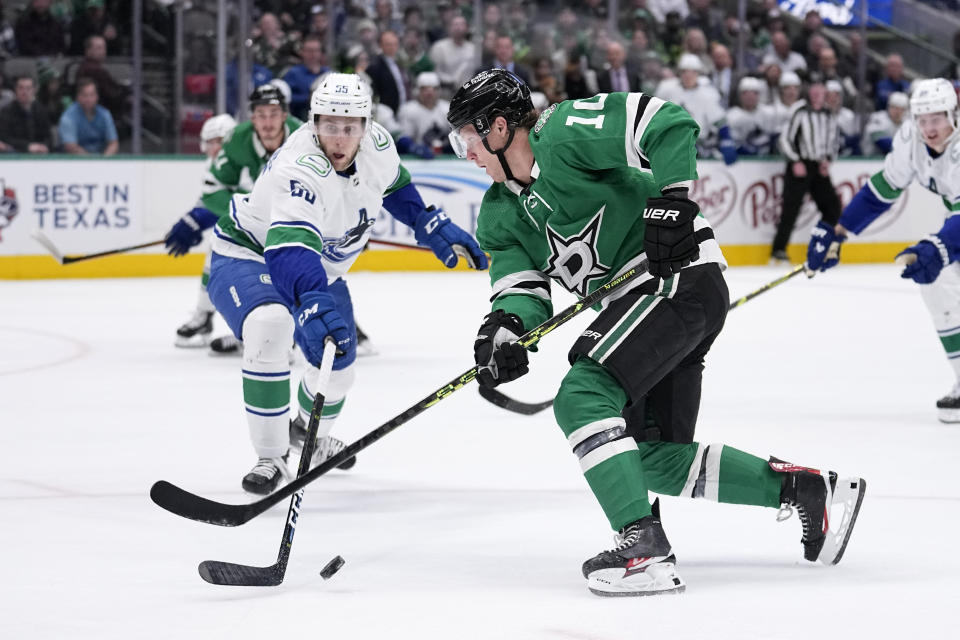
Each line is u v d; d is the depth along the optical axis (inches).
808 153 737.6
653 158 157.3
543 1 735.7
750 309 546.6
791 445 270.5
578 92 727.7
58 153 637.3
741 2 784.9
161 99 661.9
